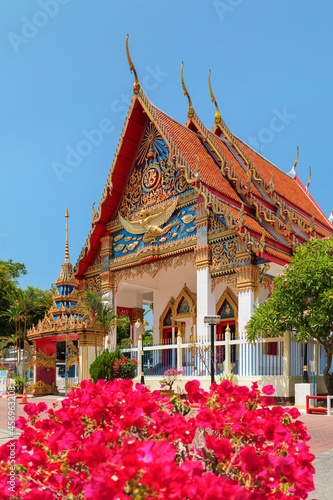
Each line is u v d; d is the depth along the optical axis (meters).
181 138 26.56
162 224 26.06
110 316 25.47
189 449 4.13
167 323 31.83
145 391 4.64
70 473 3.21
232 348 21.27
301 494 3.43
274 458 3.41
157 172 26.97
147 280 31.95
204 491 2.46
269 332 17.53
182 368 22.47
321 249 17.89
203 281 23.22
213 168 26.64
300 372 19.77
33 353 27.17
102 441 3.34
